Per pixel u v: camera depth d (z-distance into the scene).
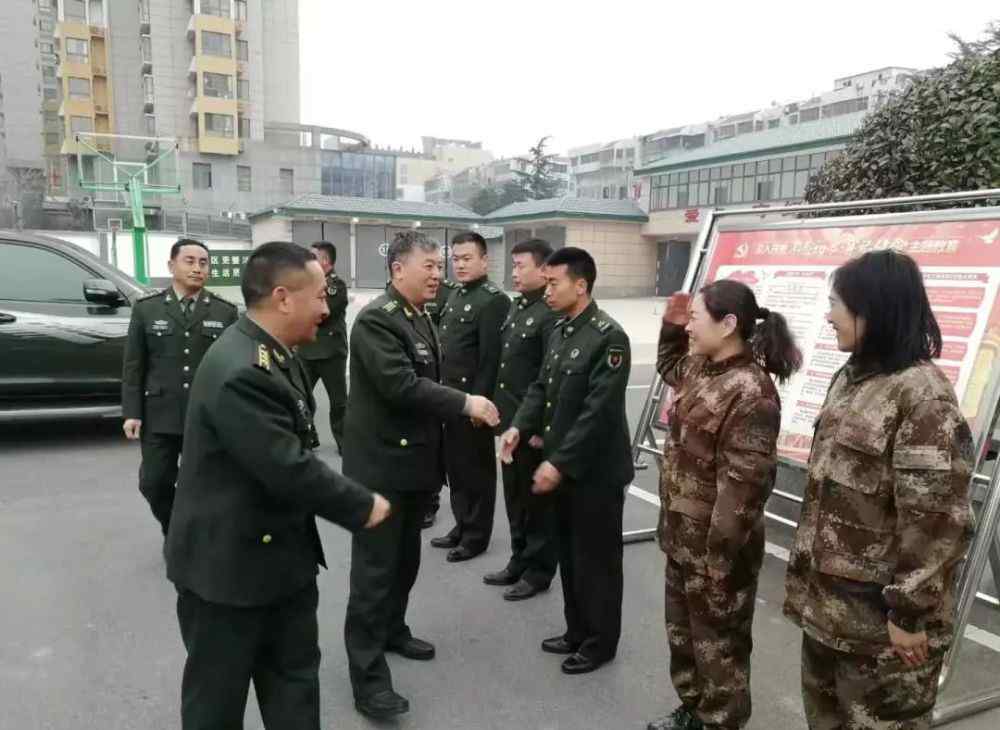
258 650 1.89
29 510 4.73
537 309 4.01
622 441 2.88
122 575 3.78
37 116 49.31
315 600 2.01
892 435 1.78
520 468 3.55
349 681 2.87
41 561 3.95
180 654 3.04
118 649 3.07
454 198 71.81
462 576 3.88
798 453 3.59
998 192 3.11
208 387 1.77
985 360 2.99
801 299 3.83
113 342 6.32
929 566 1.69
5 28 48.38
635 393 9.12
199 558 1.80
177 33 43.38
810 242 3.90
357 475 2.65
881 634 1.80
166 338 3.73
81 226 35.16
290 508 1.86
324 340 5.73
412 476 2.66
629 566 4.05
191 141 43.38
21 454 6.04
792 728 2.60
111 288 6.32
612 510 2.85
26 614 3.37
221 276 13.71
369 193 50.12
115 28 43.84
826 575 1.88
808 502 1.98
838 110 44.47
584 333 2.91
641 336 15.27
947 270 3.24
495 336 4.30
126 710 2.66
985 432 2.87
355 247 30.00
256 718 2.62
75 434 6.72
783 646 3.20
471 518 4.13
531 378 3.99
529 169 59.50
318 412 7.57
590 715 2.65
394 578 2.68
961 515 1.70
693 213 28.34
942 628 1.83
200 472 1.81
